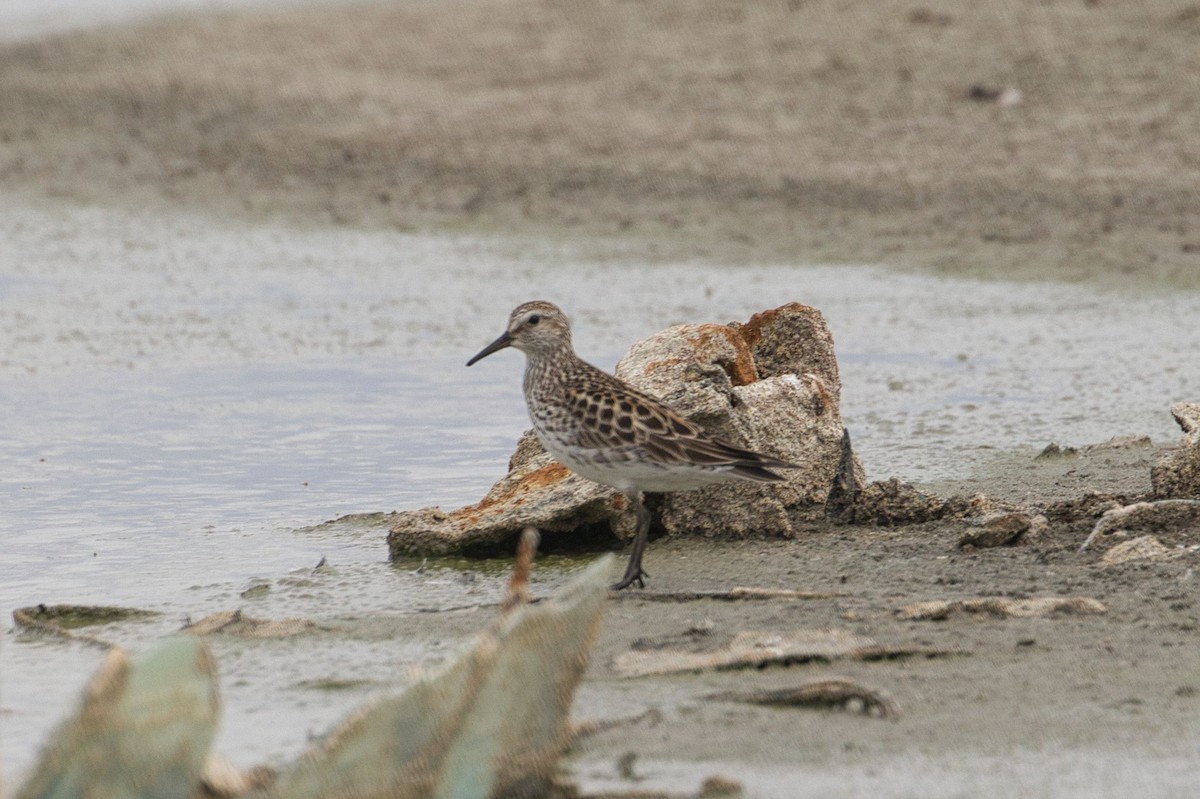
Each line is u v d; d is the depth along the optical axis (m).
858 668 8.23
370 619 9.70
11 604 10.45
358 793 5.93
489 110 31.27
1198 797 6.61
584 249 24.19
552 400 10.47
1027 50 30.25
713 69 31.66
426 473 13.91
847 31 32.56
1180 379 16.69
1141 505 10.61
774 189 26.06
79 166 30.03
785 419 11.66
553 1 37.94
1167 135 26.55
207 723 5.44
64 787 5.22
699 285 21.92
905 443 14.57
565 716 6.56
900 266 22.52
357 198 27.55
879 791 6.75
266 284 22.56
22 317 20.48
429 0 41.75
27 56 39.00
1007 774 6.88
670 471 10.02
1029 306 20.31
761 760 7.09
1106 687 7.86
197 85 35.06
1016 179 25.41
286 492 13.38
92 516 12.73
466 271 23.16
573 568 10.77
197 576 11.01
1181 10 31.42
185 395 16.78
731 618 9.16
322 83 34.38
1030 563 10.12
